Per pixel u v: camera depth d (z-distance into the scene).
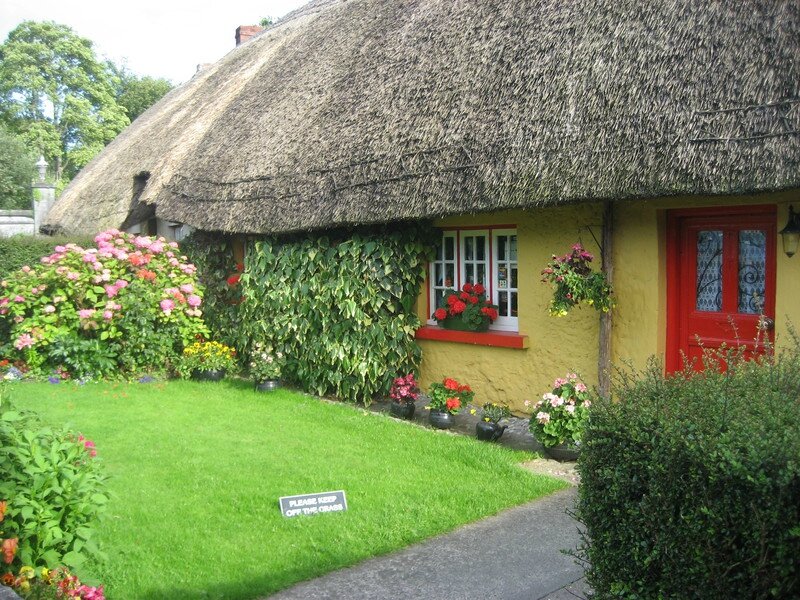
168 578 3.95
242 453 6.17
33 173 23.69
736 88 5.42
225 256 11.05
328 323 8.62
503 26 8.02
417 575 4.03
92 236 12.40
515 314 7.94
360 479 5.52
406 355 8.28
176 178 11.64
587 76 6.47
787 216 5.59
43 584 3.22
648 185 5.57
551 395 6.09
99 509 3.77
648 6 6.48
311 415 7.59
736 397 2.92
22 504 3.43
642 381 3.34
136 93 44.97
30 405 7.76
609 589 2.95
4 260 10.96
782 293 5.63
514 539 4.49
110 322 9.17
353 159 8.42
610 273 6.55
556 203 6.23
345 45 11.10
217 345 9.83
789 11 5.46
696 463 2.54
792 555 2.33
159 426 7.05
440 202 7.09
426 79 8.38
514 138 6.72
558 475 5.72
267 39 15.25
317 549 4.32
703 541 2.53
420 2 10.25
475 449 6.24
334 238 8.77
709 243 6.36
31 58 36.47
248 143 10.84
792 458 2.34
